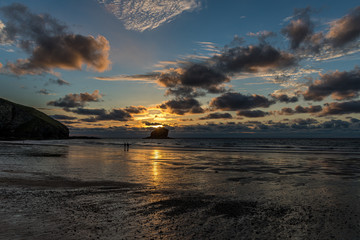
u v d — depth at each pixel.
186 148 66.81
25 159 26.36
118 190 11.67
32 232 6.00
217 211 8.36
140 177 15.91
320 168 22.14
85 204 8.95
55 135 181.50
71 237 5.75
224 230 6.53
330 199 10.34
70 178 14.86
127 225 6.75
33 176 15.23
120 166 22.08
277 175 17.56
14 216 7.27
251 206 9.09
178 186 12.98
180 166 22.89
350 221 7.43
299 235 6.27
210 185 13.41
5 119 154.75
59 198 9.76
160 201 9.68
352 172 19.42
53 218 7.18
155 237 5.92
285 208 8.86
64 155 33.84
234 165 24.22
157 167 21.81
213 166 23.17
